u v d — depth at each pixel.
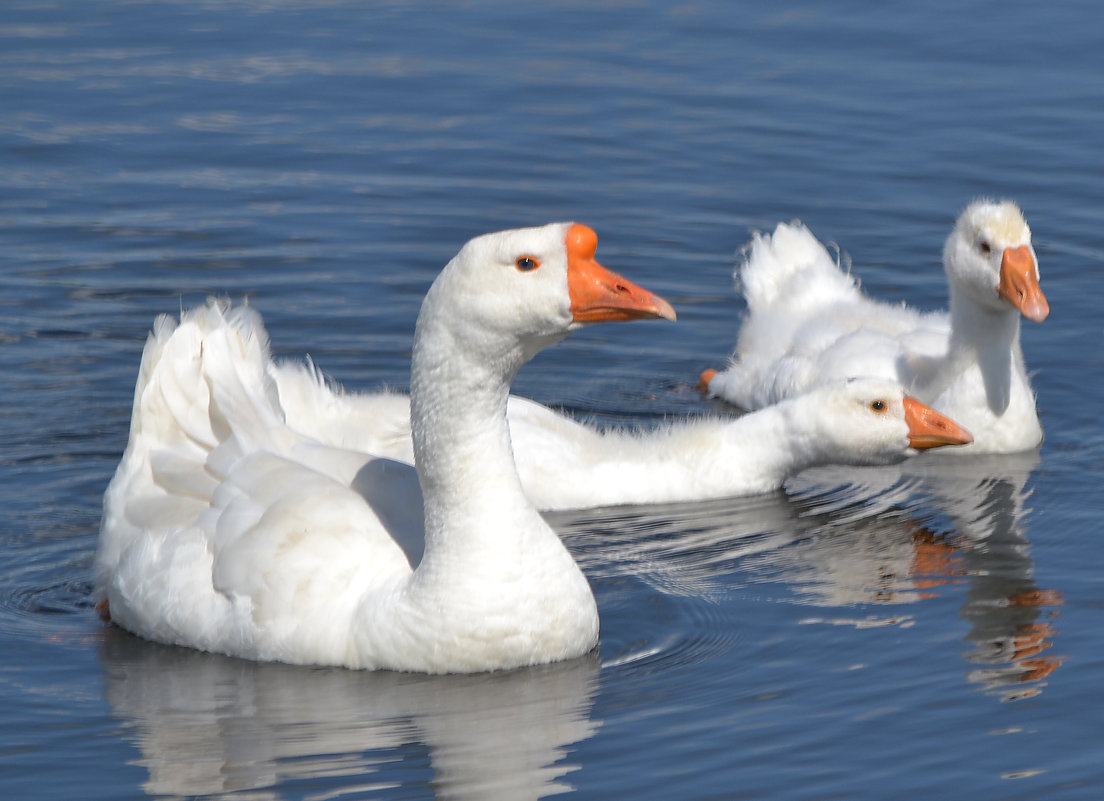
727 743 9.72
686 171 22.55
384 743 9.79
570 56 26.97
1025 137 23.61
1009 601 12.09
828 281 18.77
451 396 10.46
